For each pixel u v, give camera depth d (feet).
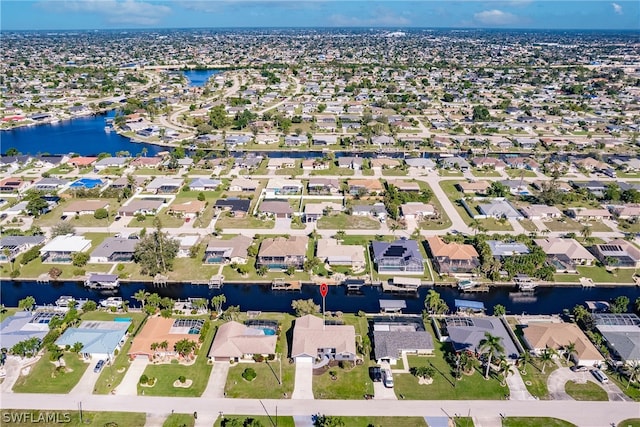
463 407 296.10
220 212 579.48
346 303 416.46
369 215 573.33
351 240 512.22
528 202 616.80
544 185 646.33
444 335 361.71
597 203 608.19
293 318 386.32
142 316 385.70
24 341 334.24
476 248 486.79
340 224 550.77
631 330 359.66
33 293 427.74
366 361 336.29
